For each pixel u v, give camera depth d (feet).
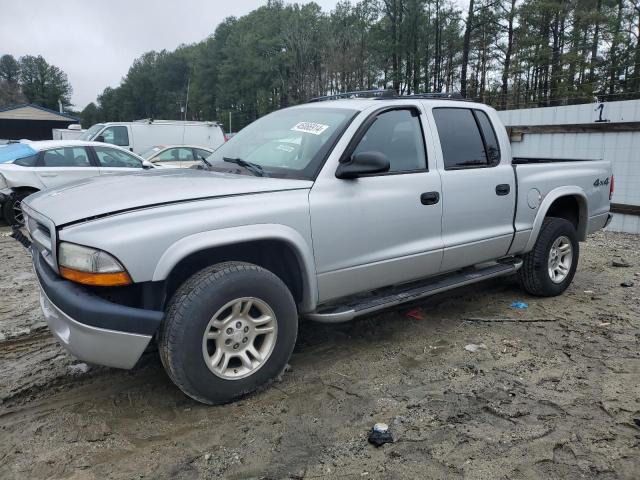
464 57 148.66
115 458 8.61
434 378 11.46
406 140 12.84
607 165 18.97
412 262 12.60
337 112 12.46
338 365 12.06
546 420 9.80
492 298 17.20
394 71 176.86
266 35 265.34
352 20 196.44
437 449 8.88
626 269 21.44
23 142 33.09
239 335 9.99
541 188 15.93
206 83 334.85
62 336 9.25
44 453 8.74
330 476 8.20
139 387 10.92
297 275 11.08
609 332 14.26
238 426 9.51
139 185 10.35
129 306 9.26
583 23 123.95
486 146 14.70
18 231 12.11
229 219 9.62
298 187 10.70
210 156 13.87
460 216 13.56
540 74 131.95
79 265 8.67
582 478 8.19
